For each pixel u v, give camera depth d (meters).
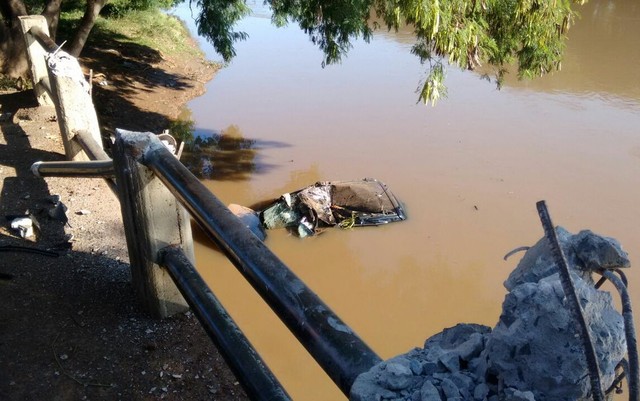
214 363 3.35
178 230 3.32
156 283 3.44
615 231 8.75
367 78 14.70
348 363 1.54
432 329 7.18
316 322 1.70
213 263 7.74
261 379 2.33
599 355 1.16
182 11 19.92
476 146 11.34
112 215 4.95
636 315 6.75
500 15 8.59
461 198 9.62
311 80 14.48
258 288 1.99
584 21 19.55
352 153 11.01
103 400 3.03
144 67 13.47
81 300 3.71
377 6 8.69
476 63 8.16
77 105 5.28
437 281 7.84
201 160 10.59
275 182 10.00
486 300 7.61
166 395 3.11
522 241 8.60
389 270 8.09
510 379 1.22
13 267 4.01
